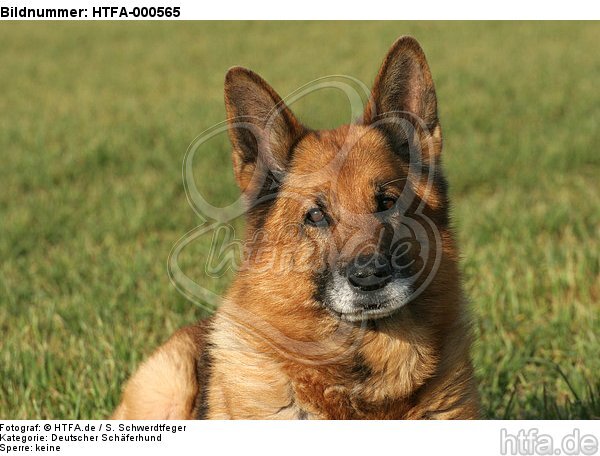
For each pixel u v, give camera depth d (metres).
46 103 21.81
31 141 16.84
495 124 16.92
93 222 11.19
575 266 8.23
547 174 12.98
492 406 6.00
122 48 31.52
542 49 26.67
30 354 6.56
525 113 17.97
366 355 4.58
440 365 4.64
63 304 7.79
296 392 4.59
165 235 10.57
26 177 14.08
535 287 7.83
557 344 6.77
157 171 14.23
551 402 5.89
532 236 9.56
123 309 7.68
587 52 25.77
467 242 9.30
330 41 30.48
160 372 5.66
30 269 9.28
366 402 4.62
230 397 4.71
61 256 9.59
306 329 4.56
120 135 16.91
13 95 23.23
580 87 20.30
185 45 31.50
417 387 4.61
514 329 7.11
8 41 34.12
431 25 33.88
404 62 4.70
